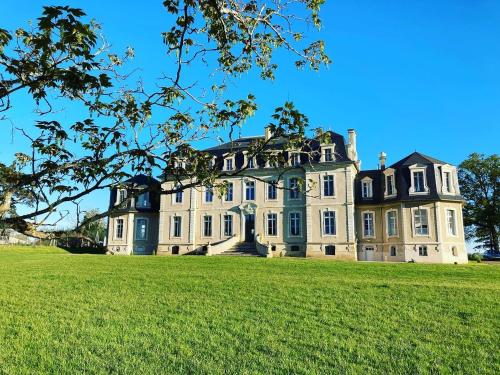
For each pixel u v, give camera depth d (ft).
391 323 34.68
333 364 26.61
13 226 12.06
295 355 28.07
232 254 118.83
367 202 122.11
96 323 35.06
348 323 34.68
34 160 13.78
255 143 15.96
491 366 26.16
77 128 14.98
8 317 36.83
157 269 65.87
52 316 37.09
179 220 137.18
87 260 81.51
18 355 27.99
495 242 163.12
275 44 20.20
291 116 14.93
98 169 14.34
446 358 27.37
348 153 127.54
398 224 115.85
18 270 64.28
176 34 15.66
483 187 164.25
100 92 14.19
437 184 113.29
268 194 128.16
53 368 26.05
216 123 16.11
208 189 15.60
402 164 120.26
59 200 13.04
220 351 28.78
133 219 143.02
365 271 63.31
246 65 19.69
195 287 48.93
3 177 13.24
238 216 130.52
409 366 26.20
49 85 13.42
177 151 15.60
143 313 38.04
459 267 68.54
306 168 123.65
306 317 36.40
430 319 35.65
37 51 13.43
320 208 120.98
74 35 12.23
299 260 83.10
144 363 26.78
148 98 15.57
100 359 27.43
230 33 18.34
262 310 38.55
